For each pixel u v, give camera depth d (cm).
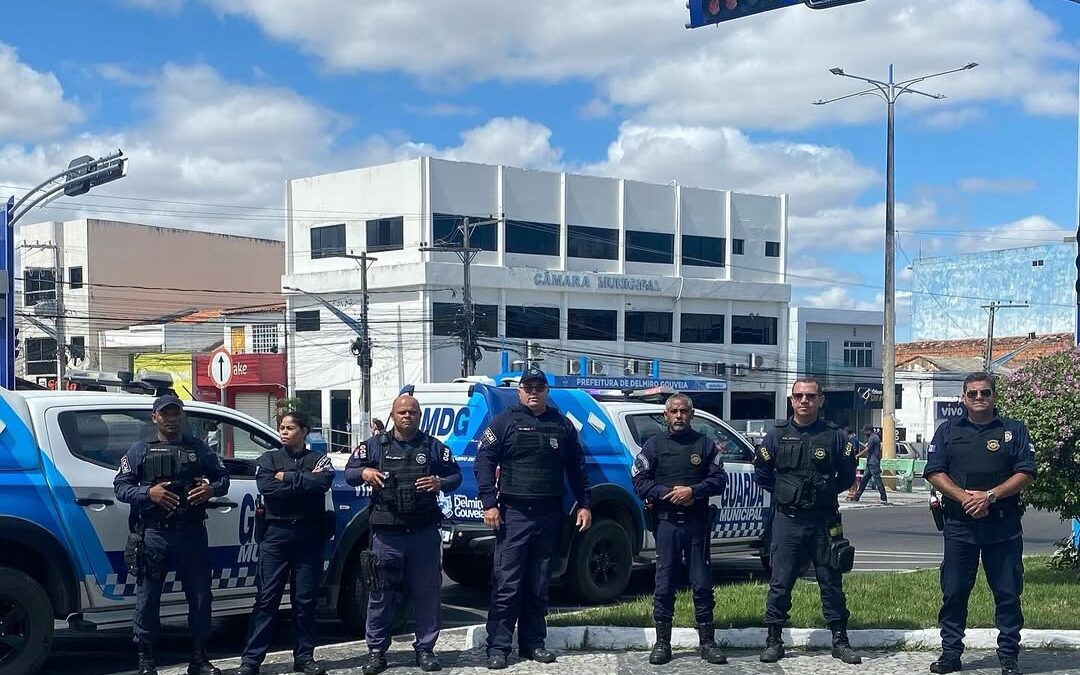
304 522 708
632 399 1130
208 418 809
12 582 677
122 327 5819
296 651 711
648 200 5409
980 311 6706
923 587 957
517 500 712
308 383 5066
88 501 723
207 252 6253
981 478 663
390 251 4853
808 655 729
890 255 3200
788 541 709
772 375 5800
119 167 2133
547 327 5022
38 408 730
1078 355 919
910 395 5834
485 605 1075
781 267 5884
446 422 1035
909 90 3262
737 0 959
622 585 1039
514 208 4975
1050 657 718
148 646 689
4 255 2133
